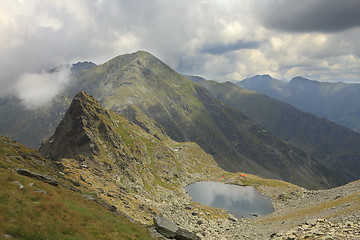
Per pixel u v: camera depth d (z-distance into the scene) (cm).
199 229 9694
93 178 10875
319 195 12475
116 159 16675
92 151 15538
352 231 3189
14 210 2623
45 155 16450
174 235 4628
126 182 14912
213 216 12888
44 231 2542
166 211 11625
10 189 3034
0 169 3744
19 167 4894
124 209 7988
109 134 18225
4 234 2211
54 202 3297
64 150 16050
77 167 11975
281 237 4231
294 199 17275
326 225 4144
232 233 8894
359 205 5494
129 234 3559
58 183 5003
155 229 4816
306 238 3472
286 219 8438
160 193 16950
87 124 17350
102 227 3325
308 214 7681
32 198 3098
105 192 9125
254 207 16925
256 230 8019
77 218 3256
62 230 2731
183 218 11338
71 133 16725
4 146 6091
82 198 4688
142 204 10131
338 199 8312
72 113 18125
